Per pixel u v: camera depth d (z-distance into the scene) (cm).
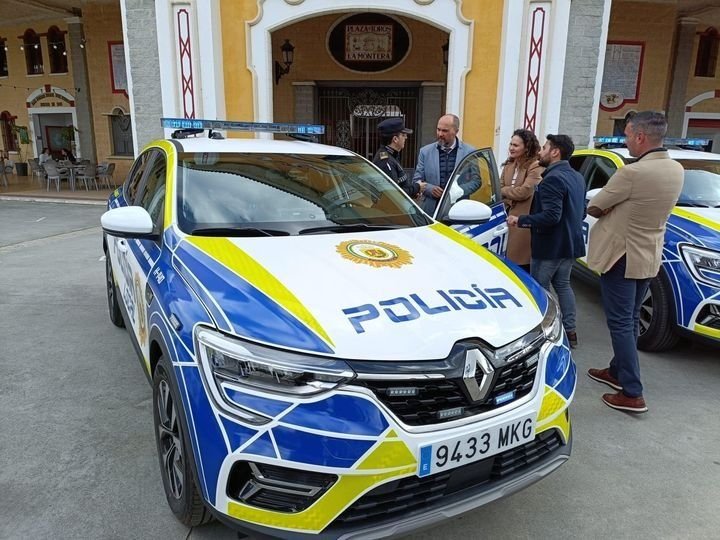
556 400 221
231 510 187
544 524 249
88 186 1614
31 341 441
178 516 233
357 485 181
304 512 182
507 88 805
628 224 327
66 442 301
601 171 592
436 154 507
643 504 263
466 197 384
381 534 184
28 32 1688
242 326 195
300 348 188
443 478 195
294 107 1337
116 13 1547
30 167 1769
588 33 789
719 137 1505
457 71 812
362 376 184
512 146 473
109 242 428
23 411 333
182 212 279
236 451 183
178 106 837
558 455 226
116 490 262
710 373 408
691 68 1447
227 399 187
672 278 412
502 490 206
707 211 438
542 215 402
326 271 232
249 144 363
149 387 365
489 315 216
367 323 199
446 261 258
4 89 1798
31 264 693
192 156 327
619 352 343
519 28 785
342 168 358
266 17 815
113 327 473
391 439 183
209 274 225
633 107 1401
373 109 1352
